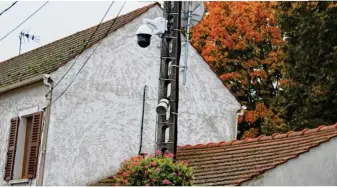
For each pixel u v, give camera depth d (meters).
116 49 19.16
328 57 24.19
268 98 29.75
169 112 12.91
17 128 19.20
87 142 18.41
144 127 19.30
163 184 12.34
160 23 12.92
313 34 24.58
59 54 20.33
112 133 18.81
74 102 18.39
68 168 18.08
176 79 12.80
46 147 17.97
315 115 24.70
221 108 20.84
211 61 29.52
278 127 26.33
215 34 29.67
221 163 16.75
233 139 20.78
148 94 19.52
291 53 25.70
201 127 20.36
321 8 24.58
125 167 13.39
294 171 14.91
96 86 18.75
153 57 19.75
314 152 15.13
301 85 25.23
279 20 26.19
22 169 19.08
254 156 16.39
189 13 14.59
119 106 19.03
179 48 12.94
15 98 19.67
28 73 19.92
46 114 18.06
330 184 15.08
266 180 14.78
